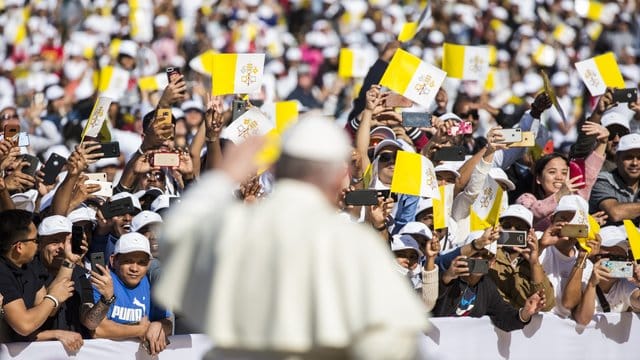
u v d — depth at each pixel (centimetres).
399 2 5272
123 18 4769
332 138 1116
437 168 2381
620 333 2262
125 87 3488
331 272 1064
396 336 1043
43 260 1942
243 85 2325
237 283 1084
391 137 2498
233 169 1139
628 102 2731
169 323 1978
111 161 2730
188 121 3278
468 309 2111
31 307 1864
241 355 1085
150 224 2070
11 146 2119
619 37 5134
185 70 4759
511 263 2209
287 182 1115
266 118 2266
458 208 2369
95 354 1889
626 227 2231
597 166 2588
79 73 4491
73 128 3541
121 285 1942
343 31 5031
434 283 2027
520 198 2439
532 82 4616
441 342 2073
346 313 1055
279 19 5275
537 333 2172
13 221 1855
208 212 1108
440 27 5122
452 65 2744
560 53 4897
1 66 4794
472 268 2041
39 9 4994
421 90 2422
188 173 2316
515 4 5119
